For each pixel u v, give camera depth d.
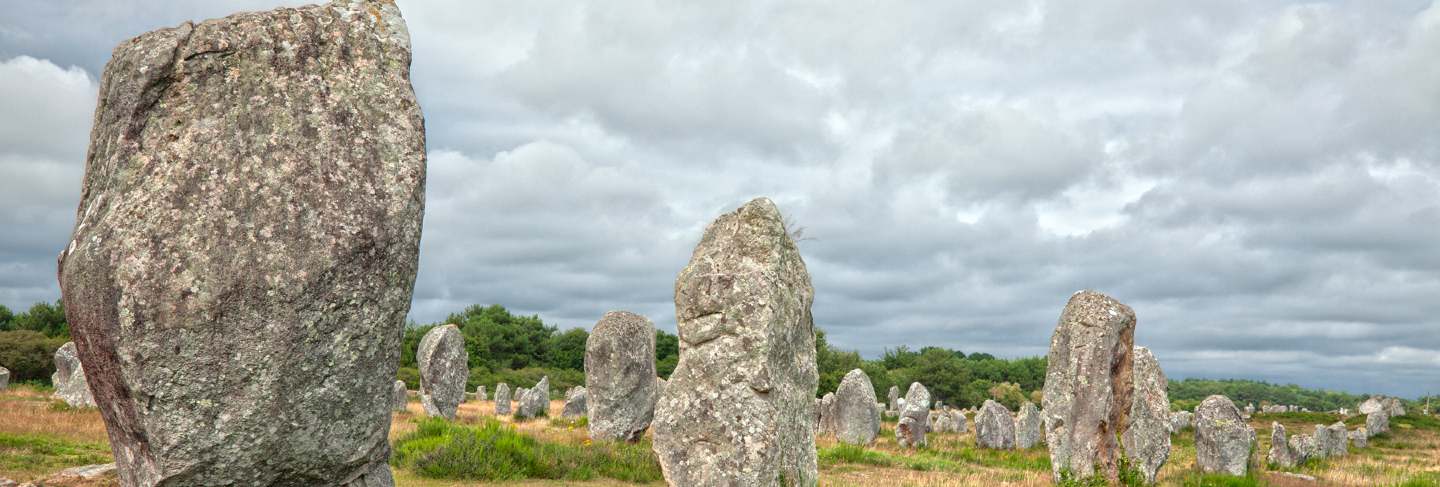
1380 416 38.16
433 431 17.91
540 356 89.56
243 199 5.79
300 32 6.27
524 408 32.91
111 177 5.76
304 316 5.78
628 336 22.67
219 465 5.69
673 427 9.86
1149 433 18.52
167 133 5.83
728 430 9.53
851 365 74.44
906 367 90.69
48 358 50.31
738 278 9.91
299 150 5.98
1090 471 15.73
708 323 9.92
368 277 5.95
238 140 5.90
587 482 14.73
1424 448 34.56
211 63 5.99
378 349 6.04
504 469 14.80
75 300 5.68
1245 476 18.55
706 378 9.77
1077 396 16.09
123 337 5.49
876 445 26.80
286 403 5.77
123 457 5.97
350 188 5.98
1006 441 28.25
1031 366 108.69
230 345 5.65
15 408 22.58
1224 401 21.36
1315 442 28.92
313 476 6.07
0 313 65.19
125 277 5.52
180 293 5.56
